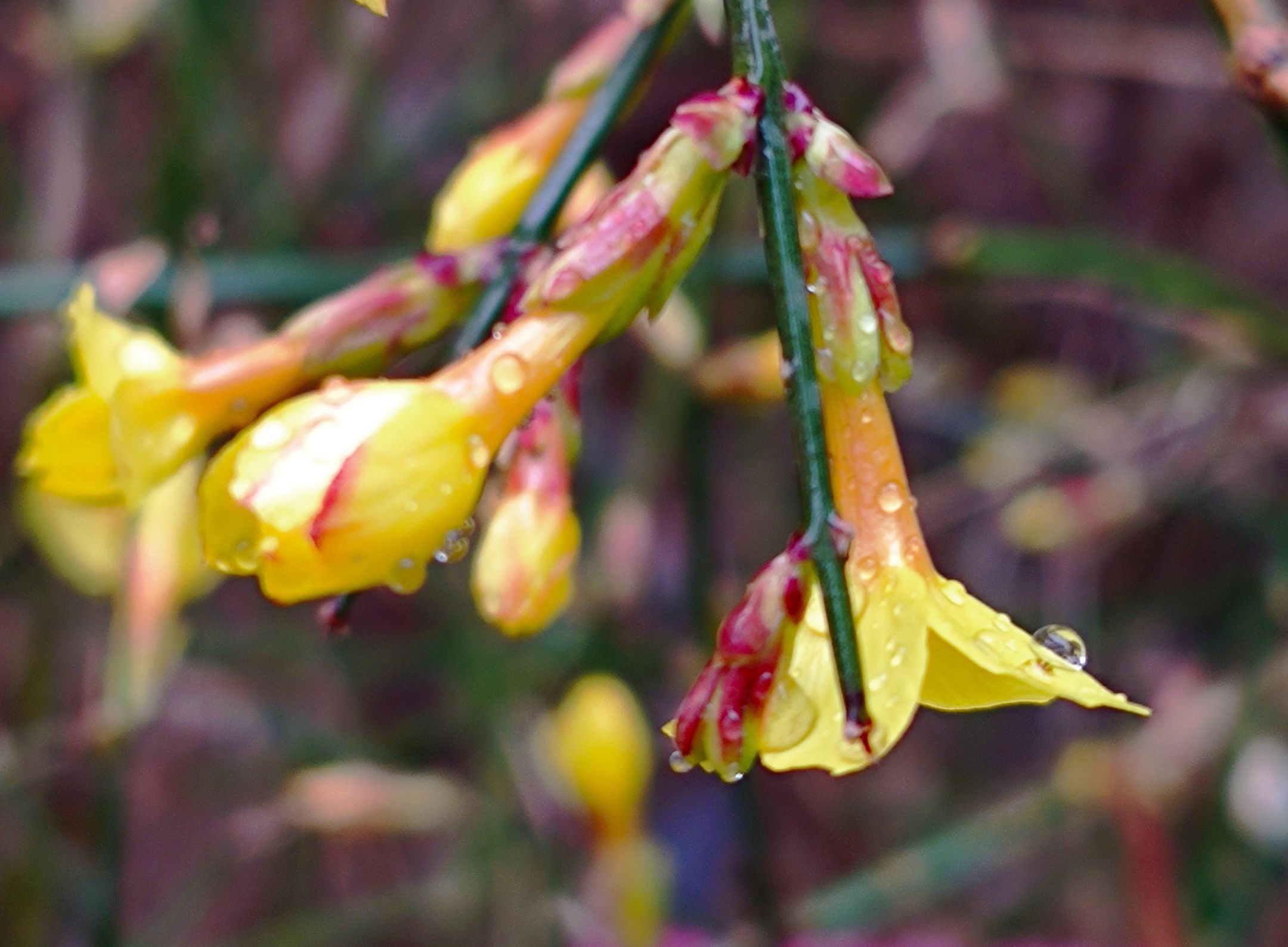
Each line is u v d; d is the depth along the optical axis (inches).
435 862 16.6
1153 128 19.8
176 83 13.0
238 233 13.9
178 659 12.1
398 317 7.1
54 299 9.6
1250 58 7.4
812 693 6.3
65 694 15.4
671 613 16.1
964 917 16.0
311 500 6.2
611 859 10.5
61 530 10.9
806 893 17.0
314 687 16.9
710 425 12.2
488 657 13.1
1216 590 17.1
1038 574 18.3
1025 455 14.9
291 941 13.1
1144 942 12.8
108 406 7.0
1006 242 9.2
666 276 6.6
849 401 6.6
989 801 17.1
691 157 6.5
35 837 13.3
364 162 15.6
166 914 14.5
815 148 6.5
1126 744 13.3
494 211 7.5
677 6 7.2
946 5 14.1
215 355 7.1
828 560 6.1
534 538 7.0
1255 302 9.4
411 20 17.4
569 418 7.1
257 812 13.5
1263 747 13.2
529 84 15.5
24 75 16.8
